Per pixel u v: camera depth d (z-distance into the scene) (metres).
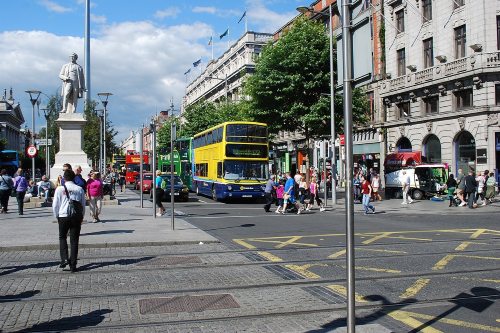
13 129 100.44
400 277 7.65
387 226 15.11
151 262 8.93
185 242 11.18
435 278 7.57
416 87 32.66
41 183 22.28
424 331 5.03
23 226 14.03
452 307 5.96
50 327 5.23
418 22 33.25
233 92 63.47
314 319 5.49
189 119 55.38
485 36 27.77
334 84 25.97
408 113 35.00
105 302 6.23
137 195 34.84
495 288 6.91
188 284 7.23
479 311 5.78
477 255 9.59
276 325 5.25
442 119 30.92
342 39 4.45
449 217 18.03
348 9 4.40
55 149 40.72
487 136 27.36
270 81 26.08
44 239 11.16
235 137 26.16
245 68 57.22
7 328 5.20
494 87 27.44
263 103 27.52
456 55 30.02
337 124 27.11
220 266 8.62
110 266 8.57
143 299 6.37
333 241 11.70
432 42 32.19
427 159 32.53
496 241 11.49
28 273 7.95
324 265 8.66
